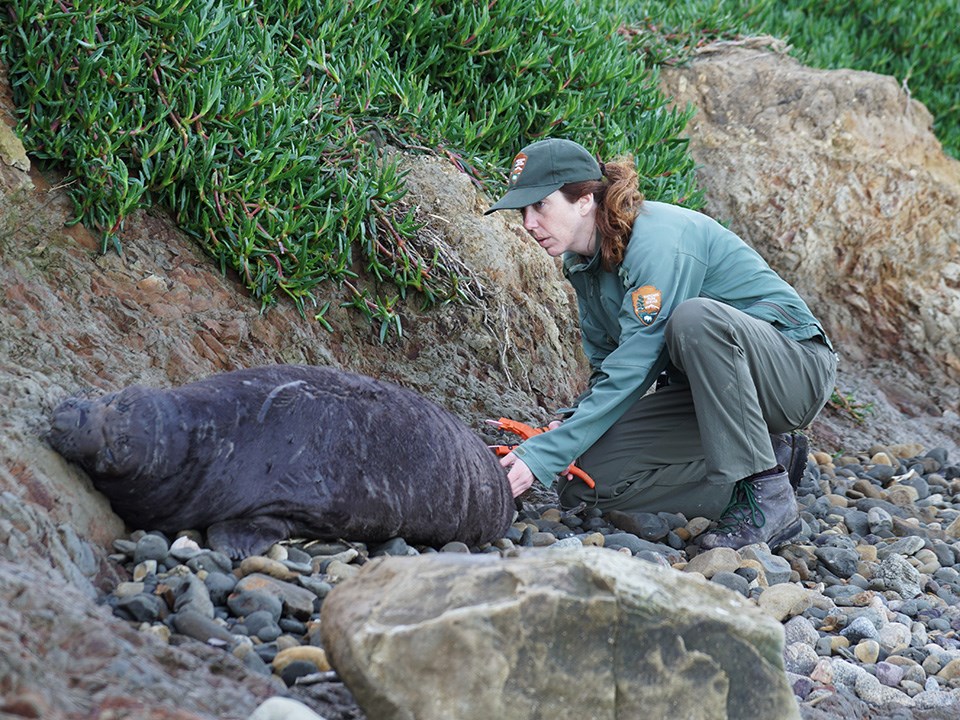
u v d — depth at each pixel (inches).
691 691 93.9
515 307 219.3
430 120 225.1
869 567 171.3
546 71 247.8
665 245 167.5
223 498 126.9
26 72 166.1
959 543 189.9
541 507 187.9
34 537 108.3
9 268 151.6
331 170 197.5
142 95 174.4
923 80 367.2
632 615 92.8
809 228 296.4
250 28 199.2
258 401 130.3
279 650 108.1
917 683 131.6
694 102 304.8
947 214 299.9
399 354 199.8
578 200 168.4
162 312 166.4
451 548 142.9
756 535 169.5
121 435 120.9
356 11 220.8
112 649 88.4
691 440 177.3
